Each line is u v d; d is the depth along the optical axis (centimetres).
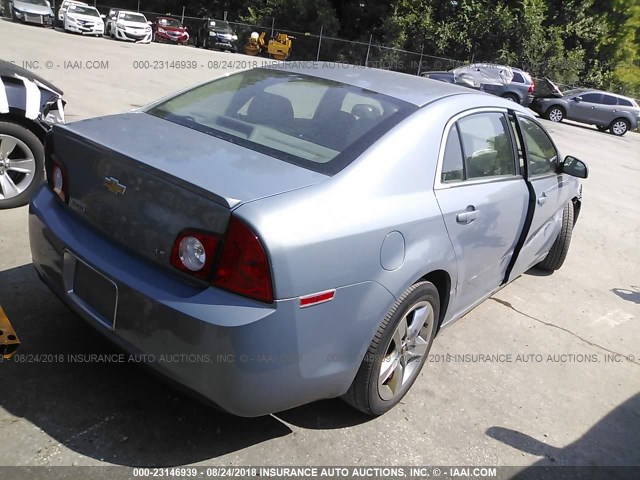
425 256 282
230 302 219
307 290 228
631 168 1374
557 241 532
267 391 231
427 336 315
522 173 397
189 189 228
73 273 266
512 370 372
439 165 302
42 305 346
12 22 2659
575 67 3216
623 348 428
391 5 3603
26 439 249
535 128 429
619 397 361
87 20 2620
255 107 313
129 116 316
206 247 223
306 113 303
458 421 312
